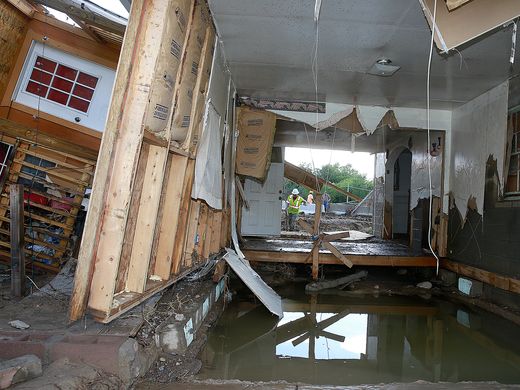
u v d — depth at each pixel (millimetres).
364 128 7242
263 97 7121
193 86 3457
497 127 5840
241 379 3422
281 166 9734
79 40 5859
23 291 3492
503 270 5449
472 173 6484
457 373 3699
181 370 3012
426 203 7766
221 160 5371
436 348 4336
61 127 5844
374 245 8453
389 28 4246
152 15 2506
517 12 3029
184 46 2996
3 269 4656
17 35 5586
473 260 6238
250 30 4453
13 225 3449
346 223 14219
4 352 2352
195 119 3605
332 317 5336
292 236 9742
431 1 3232
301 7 3906
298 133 9094
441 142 7398
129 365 2484
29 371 2049
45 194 4762
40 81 5805
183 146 3453
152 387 2564
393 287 6742
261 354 4082
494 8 3086
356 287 6668
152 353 3008
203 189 4199
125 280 2881
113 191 2432
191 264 4312
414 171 8500
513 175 5453
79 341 2482
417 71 5402
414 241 8109
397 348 4336
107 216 2426
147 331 3172
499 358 4066
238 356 4016
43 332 2572
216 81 4742
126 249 2832
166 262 3436
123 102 2445
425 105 7117
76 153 5031
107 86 5949
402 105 7180
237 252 6168
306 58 5215
